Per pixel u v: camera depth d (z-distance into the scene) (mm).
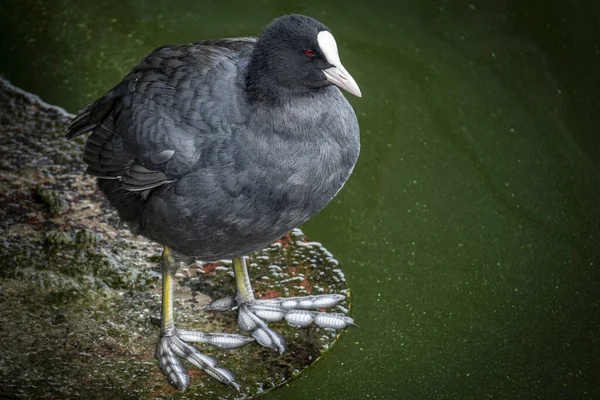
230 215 7934
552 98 12586
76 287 9781
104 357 9094
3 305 9508
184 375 8930
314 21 7738
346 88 7645
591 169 11656
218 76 7988
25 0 14352
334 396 9047
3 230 10398
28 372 8844
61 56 13461
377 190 11469
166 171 7902
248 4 14219
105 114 8688
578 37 13352
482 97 12656
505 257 10664
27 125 12070
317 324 9680
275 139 7715
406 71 13055
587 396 9109
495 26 13641
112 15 14125
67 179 11234
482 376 9344
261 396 8906
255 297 9977
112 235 10477
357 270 10547
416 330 9844
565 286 10305
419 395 9141
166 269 8961
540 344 9680
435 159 11859
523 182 11555
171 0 14336
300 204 8023
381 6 14086
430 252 10758
